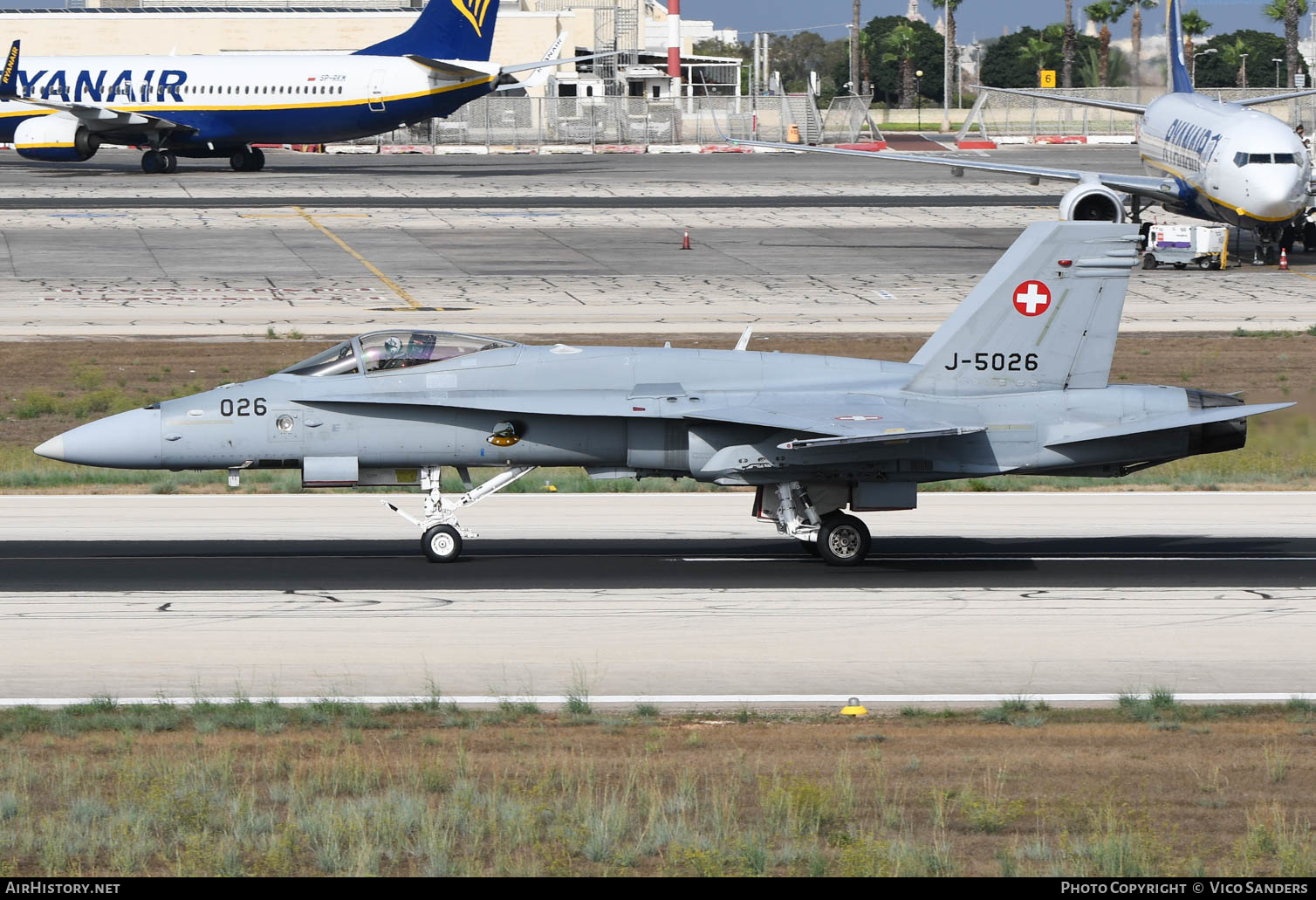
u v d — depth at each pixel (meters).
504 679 62.84
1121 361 168.50
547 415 84.81
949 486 117.62
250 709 57.81
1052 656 66.62
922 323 189.62
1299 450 130.88
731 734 55.06
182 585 80.56
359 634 70.12
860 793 47.66
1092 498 112.44
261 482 119.06
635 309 197.50
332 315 192.25
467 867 41.25
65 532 96.94
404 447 85.62
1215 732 55.28
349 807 45.41
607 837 42.84
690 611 74.94
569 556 89.62
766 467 85.06
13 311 194.50
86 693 60.59
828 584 81.81
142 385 156.00
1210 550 92.12
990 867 41.31
